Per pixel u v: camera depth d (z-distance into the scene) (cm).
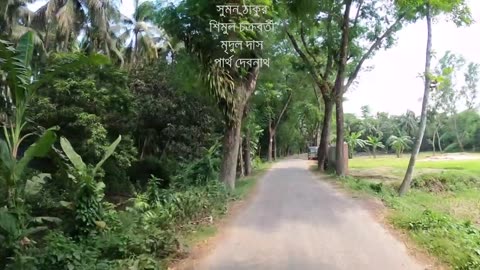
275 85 3331
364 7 2331
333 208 1177
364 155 7719
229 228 927
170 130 2102
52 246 643
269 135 4434
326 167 2828
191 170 1723
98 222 812
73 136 1519
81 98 1537
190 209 1002
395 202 1264
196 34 1272
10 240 666
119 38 3347
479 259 660
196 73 1351
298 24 2197
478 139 7362
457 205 1717
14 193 781
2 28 2419
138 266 618
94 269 592
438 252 709
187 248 748
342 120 2311
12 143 869
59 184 1221
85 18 2738
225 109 1473
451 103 7262
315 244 784
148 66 2288
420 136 1920
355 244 782
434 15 1802
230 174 1520
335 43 2438
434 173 2509
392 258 692
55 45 2720
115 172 1755
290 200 1352
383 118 8781
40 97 1504
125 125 1794
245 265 665
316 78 2719
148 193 1140
